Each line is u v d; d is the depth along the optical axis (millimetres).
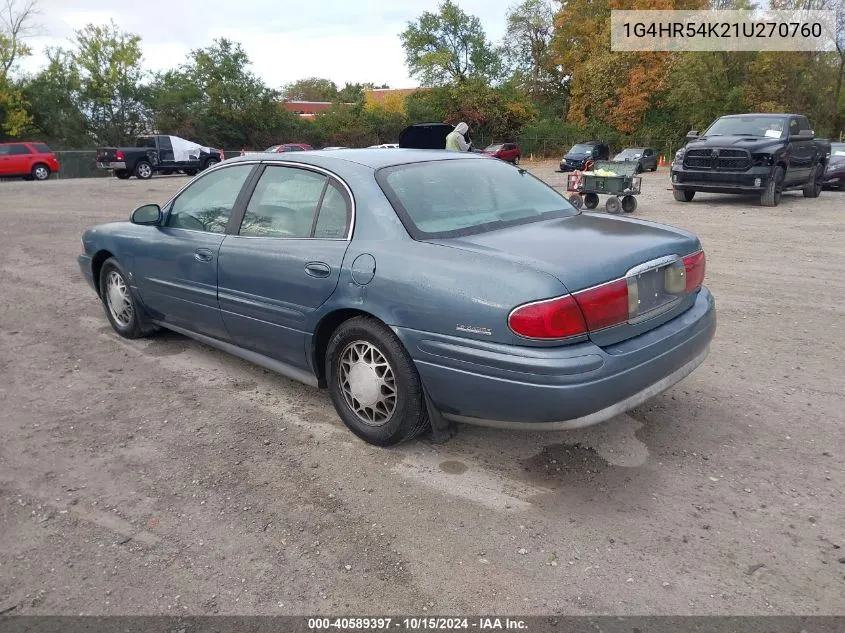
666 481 3393
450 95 51688
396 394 3514
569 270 3033
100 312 6625
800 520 3059
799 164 15273
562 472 3494
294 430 4004
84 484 3443
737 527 3010
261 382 4758
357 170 3816
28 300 7148
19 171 29484
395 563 2801
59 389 4664
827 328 5824
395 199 3611
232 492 3346
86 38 44625
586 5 50438
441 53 53094
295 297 3852
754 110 38156
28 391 4633
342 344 3721
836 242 9930
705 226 11734
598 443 3791
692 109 40750
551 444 3783
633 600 2572
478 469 3533
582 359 2967
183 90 46219
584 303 2996
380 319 3449
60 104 44688
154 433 3990
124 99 46062
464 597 2602
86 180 28984
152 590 2666
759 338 5586
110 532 3041
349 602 2586
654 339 3311
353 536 2980
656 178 27562
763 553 2834
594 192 13758
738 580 2674
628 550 2859
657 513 3121
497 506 3195
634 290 3227
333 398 3891
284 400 4445
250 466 3594
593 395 3006
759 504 3182
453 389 3240
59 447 3832
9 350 5488
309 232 3891
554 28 54156
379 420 3701
